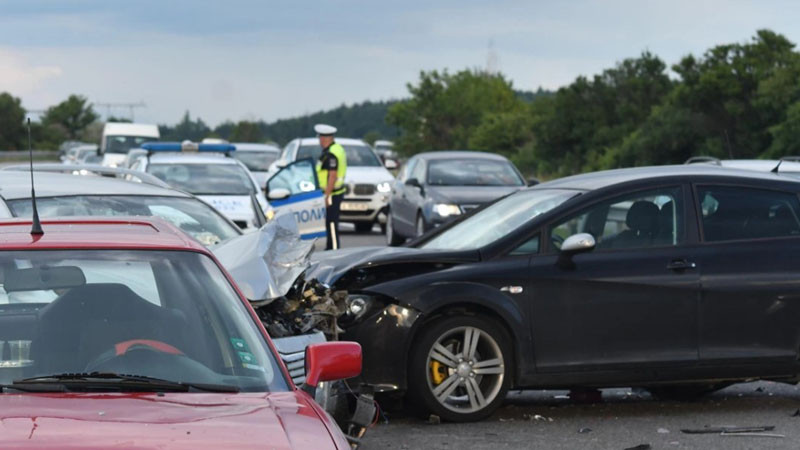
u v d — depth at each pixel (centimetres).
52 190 2323
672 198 2055
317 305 1784
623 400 2214
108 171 2972
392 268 1972
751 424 1969
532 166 13812
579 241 1952
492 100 17712
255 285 1689
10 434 861
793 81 9506
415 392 1942
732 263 2025
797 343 2033
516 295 1967
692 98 10169
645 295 1995
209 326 1083
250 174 4256
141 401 960
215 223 2375
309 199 3809
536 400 2208
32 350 1034
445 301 1930
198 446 857
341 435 947
